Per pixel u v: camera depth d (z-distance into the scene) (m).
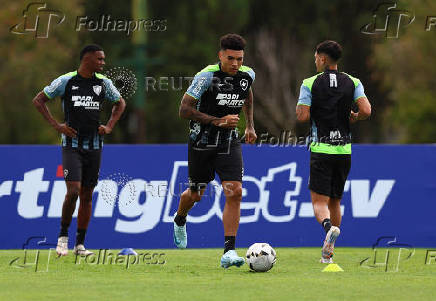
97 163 32.16
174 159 37.34
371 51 105.38
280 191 37.81
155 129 116.12
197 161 28.17
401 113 95.88
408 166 38.38
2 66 91.56
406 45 93.25
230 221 27.12
